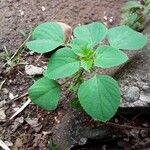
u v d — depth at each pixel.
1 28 0.33
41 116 0.27
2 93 0.29
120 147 0.24
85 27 0.24
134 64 0.26
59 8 0.34
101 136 0.24
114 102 0.21
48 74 0.22
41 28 0.24
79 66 0.22
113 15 0.33
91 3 0.35
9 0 0.35
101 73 0.27
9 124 0.27
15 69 0.30
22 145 0.26
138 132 0.24
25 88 0.29
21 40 0.32
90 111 0.21
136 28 0.29
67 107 0.27
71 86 0.25
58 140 0.25
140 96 0.24
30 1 0.35
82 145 0.24
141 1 0.32
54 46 0.23
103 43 0.28
